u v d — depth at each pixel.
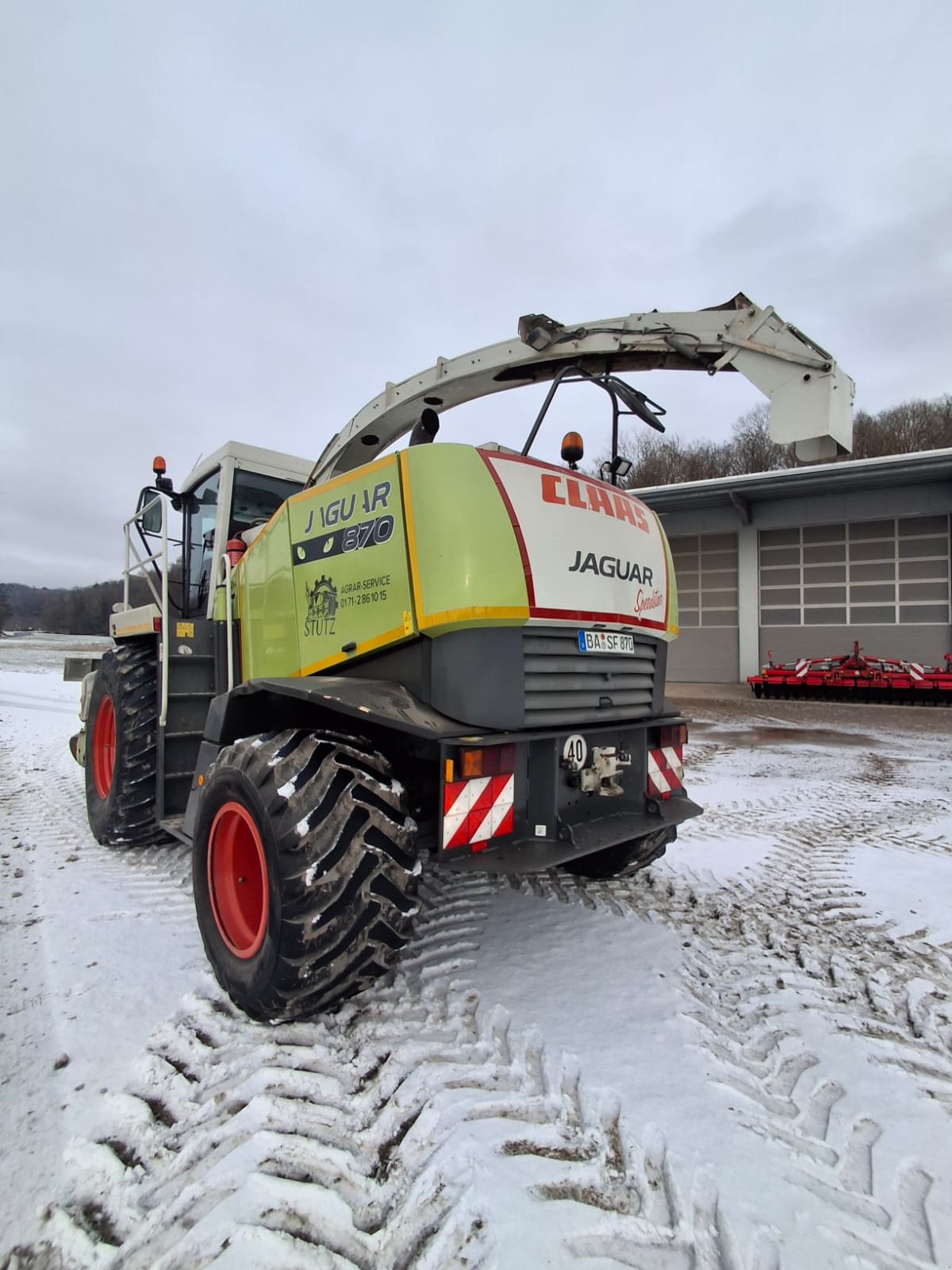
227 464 3.88
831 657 16.23
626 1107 1.85
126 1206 1.52
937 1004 2.48
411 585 2.39
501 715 2.35
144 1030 2.17
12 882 3.45
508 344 3.28
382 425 3.80
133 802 3.67
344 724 2.50
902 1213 1.53
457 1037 2.16
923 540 15.46
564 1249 1.41
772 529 17.27
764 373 2.91
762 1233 1.47
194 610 4.35
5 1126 1.74
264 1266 1.37
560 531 2.57
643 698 3.09
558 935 2.95
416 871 2.10
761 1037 2.24
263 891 2.11
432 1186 1.57
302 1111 1.81
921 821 5.05
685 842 4.48
